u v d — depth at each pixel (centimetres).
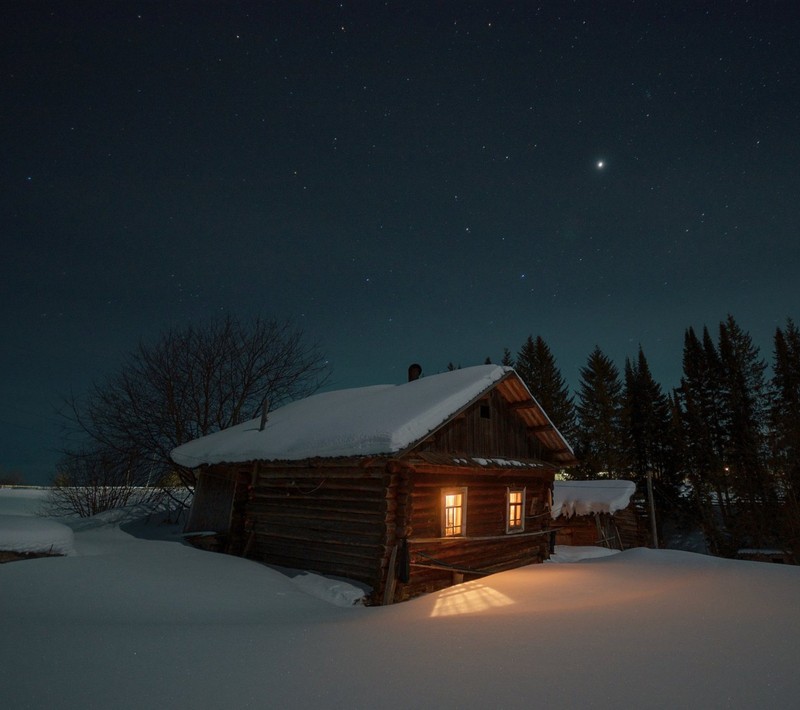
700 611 540
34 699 312
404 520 937
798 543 2681
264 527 1182
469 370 1246
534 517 1414
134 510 1850
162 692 324
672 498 3850
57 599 632
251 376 2194
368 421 1028
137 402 2000
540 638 428
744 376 4141
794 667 342
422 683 327
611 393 4362
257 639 461
